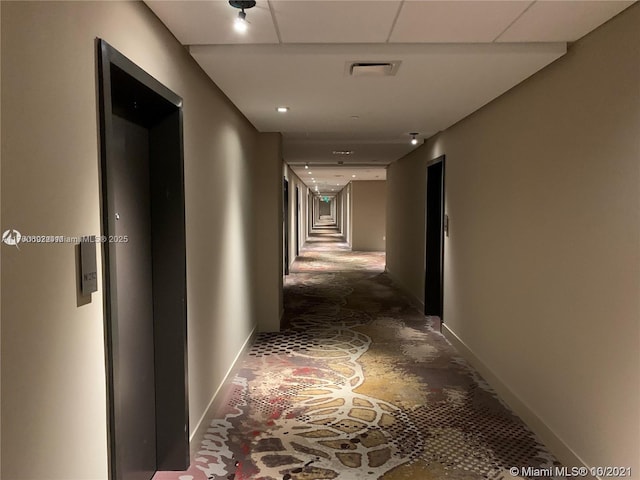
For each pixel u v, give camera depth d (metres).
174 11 1.91
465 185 4.17
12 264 1.04
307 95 3.21
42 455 1.15
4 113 1.01
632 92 1.86
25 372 1.09
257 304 5.01
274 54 2.36
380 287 7.86
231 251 3.52
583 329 2.23
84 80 1.35
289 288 7.75
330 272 9.59
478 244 3.82
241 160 3.93
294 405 3.12
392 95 3.22
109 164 1.47
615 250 1.97
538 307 2.72
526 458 2.46
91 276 1.38
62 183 1.23
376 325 5.36
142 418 2.16
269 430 2.77
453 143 4.51
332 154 6.96
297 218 12.30
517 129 3.02
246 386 3.47
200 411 2.67
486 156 3.61
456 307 4.46
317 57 2.40
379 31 2.16
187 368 2.35
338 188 19.81
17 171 1.05
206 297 2.79
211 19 2.00
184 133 2.33
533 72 2.67
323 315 5.86
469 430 2.78
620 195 1.94
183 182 2.25
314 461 2.42
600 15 1.96
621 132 1.93
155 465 2.32
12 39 1.03
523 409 2.91
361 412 3.02
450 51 2.35
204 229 2.73
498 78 2.79
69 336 1.27
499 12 1.94
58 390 1.22
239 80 2.82
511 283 3.13
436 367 3.92
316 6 1.88
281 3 1.85
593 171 2.14
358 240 14.16
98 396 1.44
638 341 1.83
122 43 1.63
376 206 14.09
